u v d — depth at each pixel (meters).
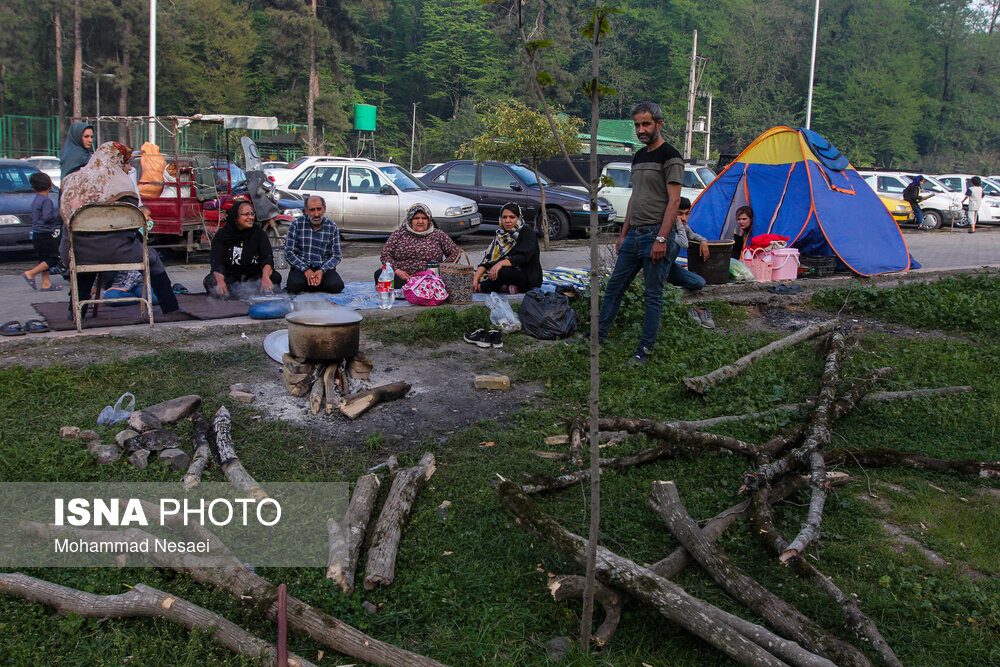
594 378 3.16
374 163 15.37
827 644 3.24
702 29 74.50
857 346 7.72
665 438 5.16
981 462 5.11
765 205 11.88
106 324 7.02
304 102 51.47
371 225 14.98
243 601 3.42
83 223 6.70
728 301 9.48
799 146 11.44
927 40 74.31
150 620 3.34
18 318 7.50
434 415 5.74
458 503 4.46
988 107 72.31
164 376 6.12
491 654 3.27
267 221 11.15
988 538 4.36
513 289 8.77
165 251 13.48
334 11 50.75
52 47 47.81
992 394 6.63
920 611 3.68
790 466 4.88
